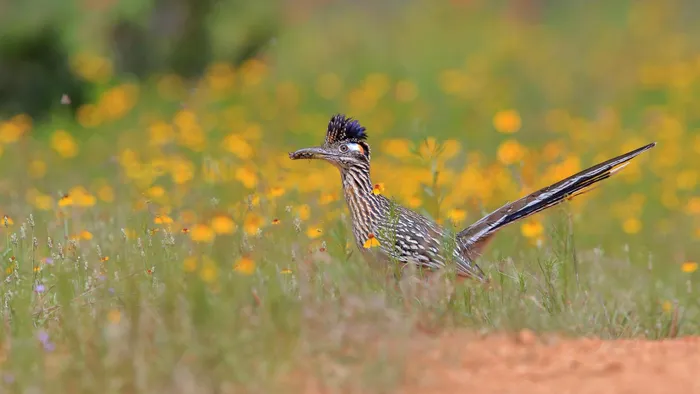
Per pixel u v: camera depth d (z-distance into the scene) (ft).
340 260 35.01
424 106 81.35
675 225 55.31
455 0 122.93
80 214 41.68
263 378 24.53
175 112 77.87
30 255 33.63
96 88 77.15
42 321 29.91
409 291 31.42
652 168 66.33
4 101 74.49
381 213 36.01
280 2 123.85
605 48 102.78
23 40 74.74
